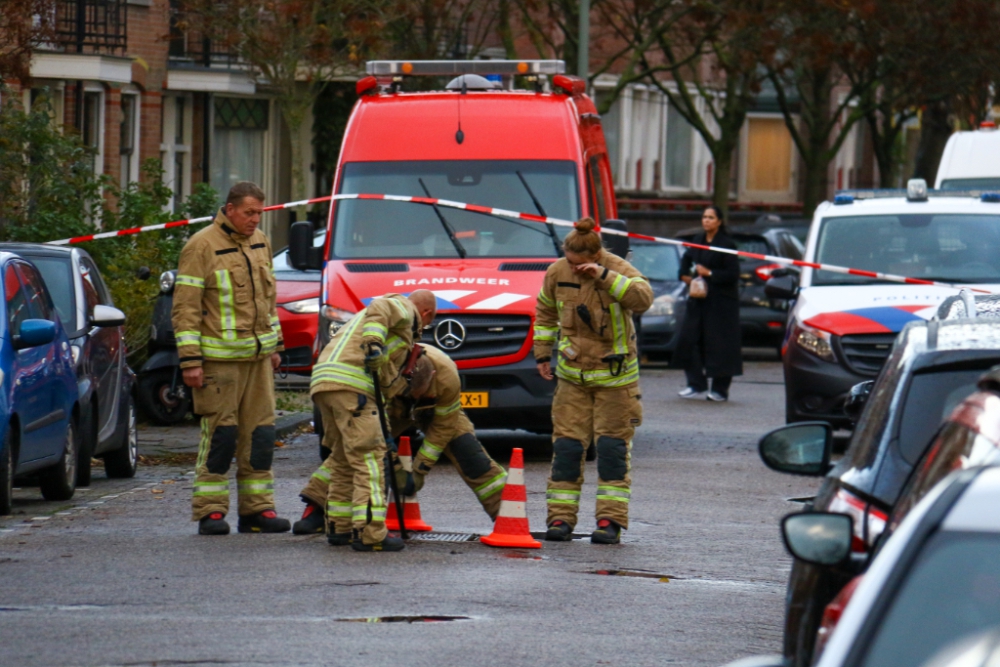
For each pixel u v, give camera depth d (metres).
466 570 23.03
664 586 22.33
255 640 18.42
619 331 25.56
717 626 19.83
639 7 82.31
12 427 27.73
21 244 33.44
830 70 104.38
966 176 54.81
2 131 46.59
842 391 37.78
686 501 30.53
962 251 40.78
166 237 50.31
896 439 13.66
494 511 26.36
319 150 96.62
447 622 19.58
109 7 75.31
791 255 73.00
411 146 38.22
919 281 39.53
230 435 25.86
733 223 138.12
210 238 25.53
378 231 37.31
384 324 24.55
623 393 25.67
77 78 69.81
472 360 35.09
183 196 87.12
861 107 105.19
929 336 15.02
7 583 21.78
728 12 79.69
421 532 26.41
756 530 27.33
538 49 82.38
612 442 25.67
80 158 48.84
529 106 38.91
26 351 28.61
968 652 8.30
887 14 83.94
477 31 80.62
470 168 37.91
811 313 38.97
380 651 17.95
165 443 40.09
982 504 9.03
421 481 26.39
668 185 133.00
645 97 127.19
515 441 40.12
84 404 31.97
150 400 43.34
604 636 19.05
